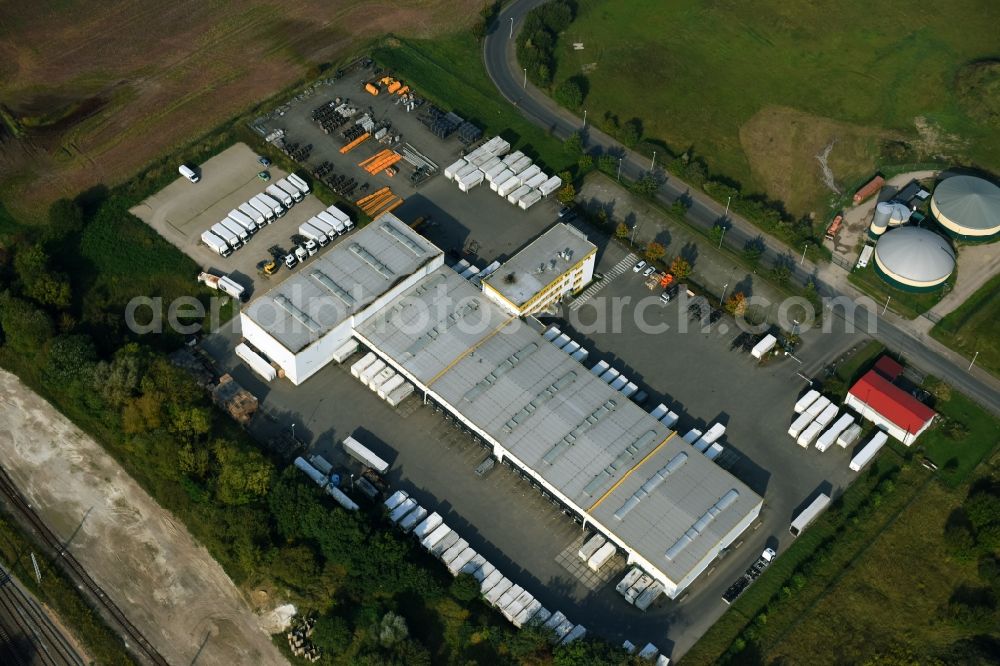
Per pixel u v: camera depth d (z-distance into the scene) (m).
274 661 199.62
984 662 198.12
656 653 199.12
